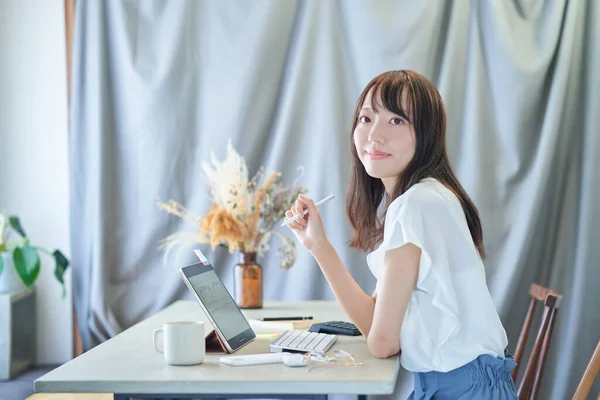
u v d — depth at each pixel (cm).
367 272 308
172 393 130
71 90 321
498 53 298
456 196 157
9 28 332
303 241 168
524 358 302
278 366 142
